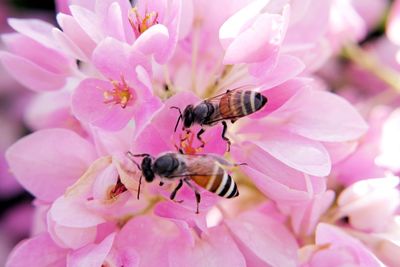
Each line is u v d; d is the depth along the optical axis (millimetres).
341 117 143
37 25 149
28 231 204
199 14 147
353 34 177
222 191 135
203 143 138
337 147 142
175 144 138
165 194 137
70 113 151
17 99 217
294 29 151
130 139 140
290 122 142
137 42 134
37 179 143
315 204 139
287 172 137
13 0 212
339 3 170
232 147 139
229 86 145
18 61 148
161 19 139
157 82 145
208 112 135
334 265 139
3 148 207
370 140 162
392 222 146
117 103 137
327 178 154
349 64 192
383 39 198
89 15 139
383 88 193
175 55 151
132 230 139
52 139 143
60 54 148
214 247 138
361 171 154
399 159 156
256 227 140
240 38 136
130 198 139
